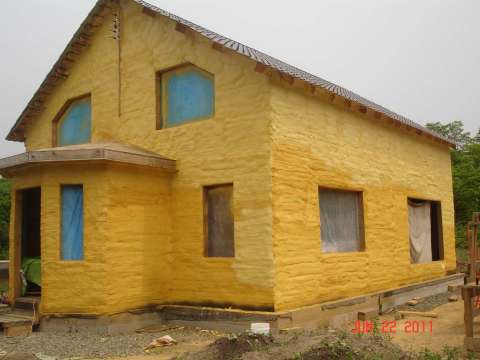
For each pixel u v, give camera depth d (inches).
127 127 466.3
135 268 393.4
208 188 410.0
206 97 422.9
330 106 435.8
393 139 529.7
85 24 492.7
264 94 376.5
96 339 351.6
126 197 392.8
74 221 393.1
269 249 363.6
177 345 334.6
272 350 256.1
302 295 384.5
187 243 410.6
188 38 427.8
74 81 521.3
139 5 463.2
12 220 434.3
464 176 1114.1
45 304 385.7
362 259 458.6
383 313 467.5
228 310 373.4
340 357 239.5
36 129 558.6
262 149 373.7
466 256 889.5
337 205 448.5
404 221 538.0
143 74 458.9
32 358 293.4
